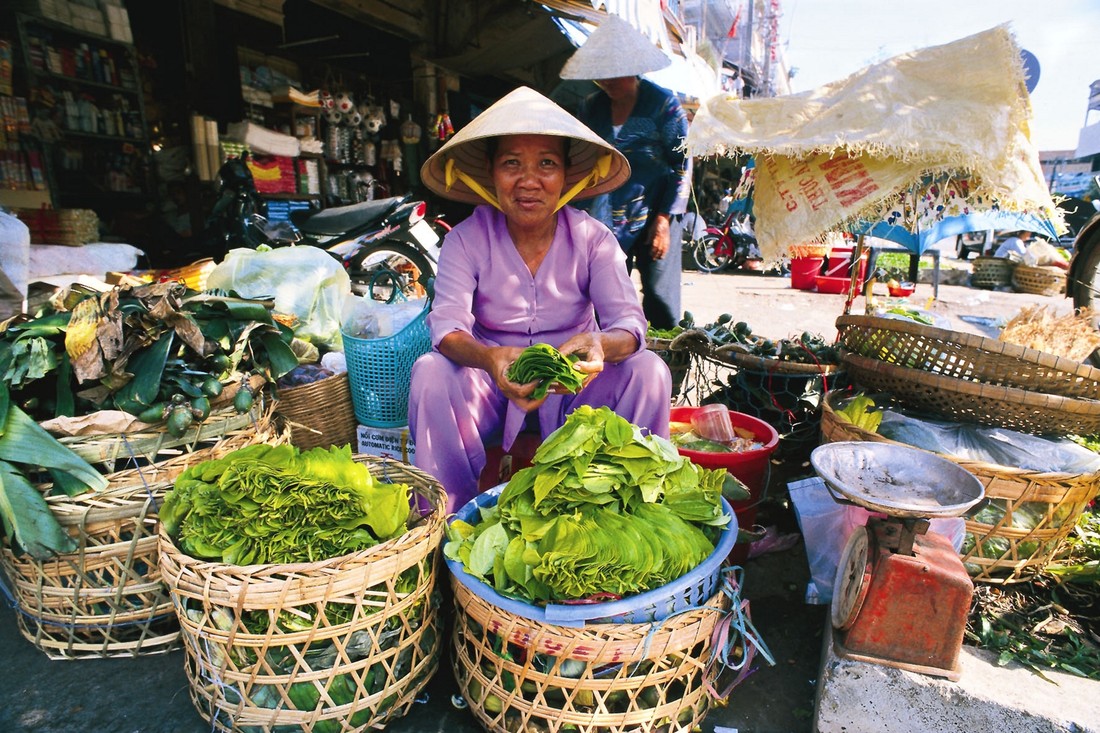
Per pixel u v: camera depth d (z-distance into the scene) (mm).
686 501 1758
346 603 1508
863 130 2326
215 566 1462
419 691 1768
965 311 8016
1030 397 2150
